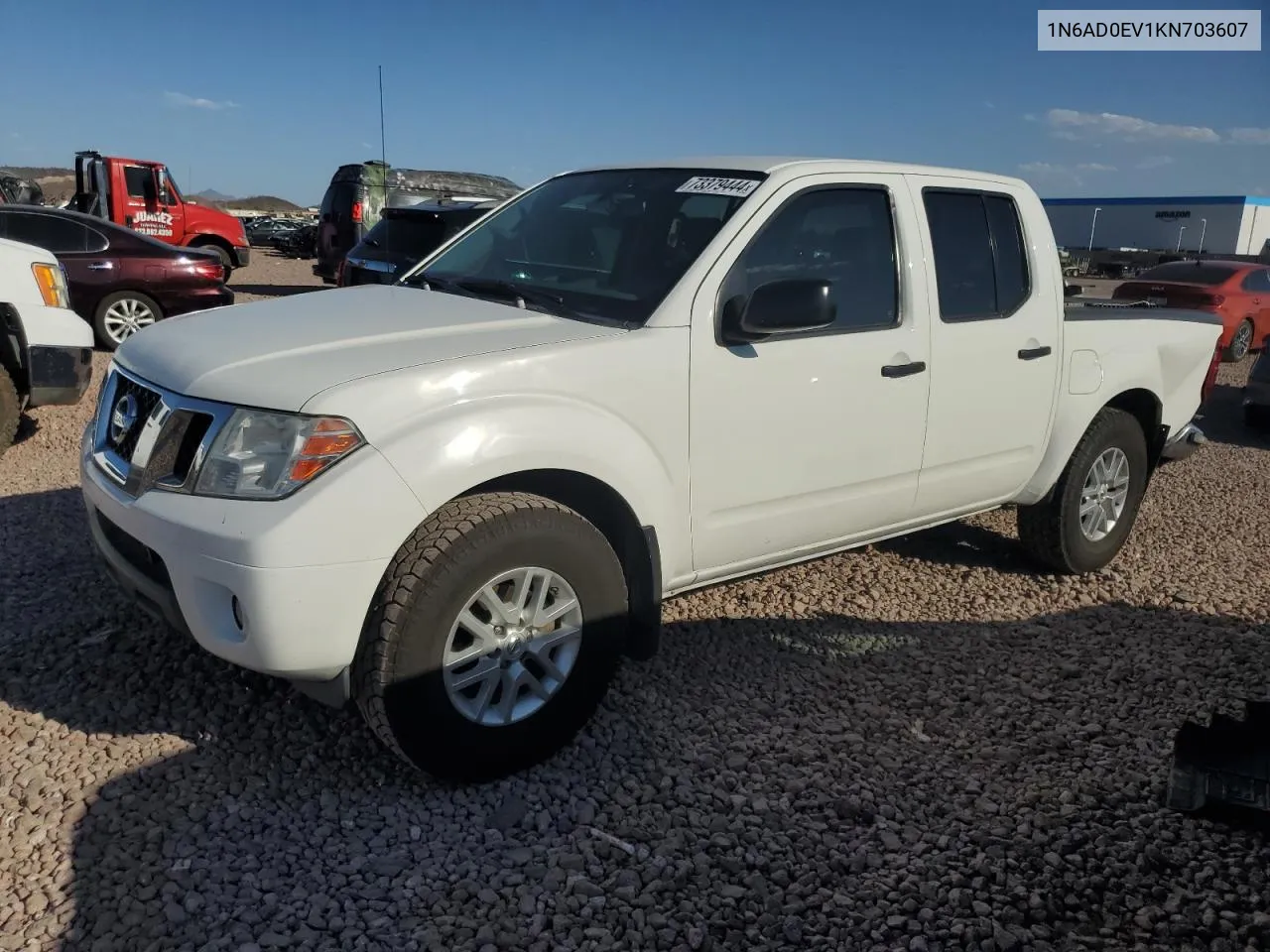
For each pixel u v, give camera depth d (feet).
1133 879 9.14
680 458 11.09
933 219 13.75
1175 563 18.19
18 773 9.87
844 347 12.37
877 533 13.92
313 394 9.01
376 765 10.39
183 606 9.24
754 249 11.74
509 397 9.73
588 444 10.11
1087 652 14.07
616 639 10.73
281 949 7.88
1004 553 18.16
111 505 9.93
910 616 15.07
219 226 59.93
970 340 13.89
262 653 8.84
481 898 8.54
